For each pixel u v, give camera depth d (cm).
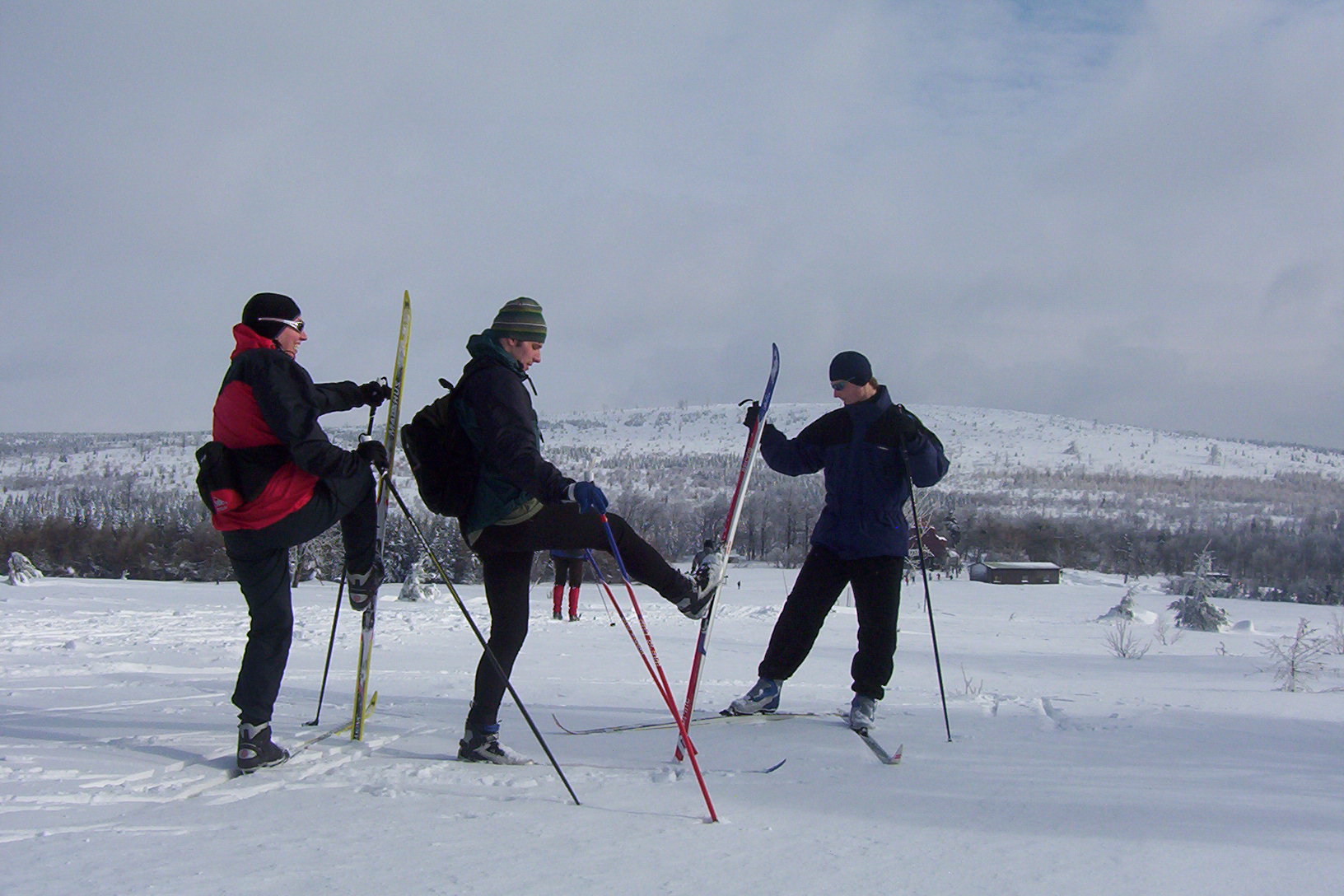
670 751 356
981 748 370
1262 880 209
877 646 412
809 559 438
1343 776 325
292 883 193
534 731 289
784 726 416
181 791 270
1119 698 550
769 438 450
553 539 335
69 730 356
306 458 293
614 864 212
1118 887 204
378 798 270
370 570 341
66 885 187
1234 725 435
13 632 867
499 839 230
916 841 239
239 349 311
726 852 226
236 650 746
